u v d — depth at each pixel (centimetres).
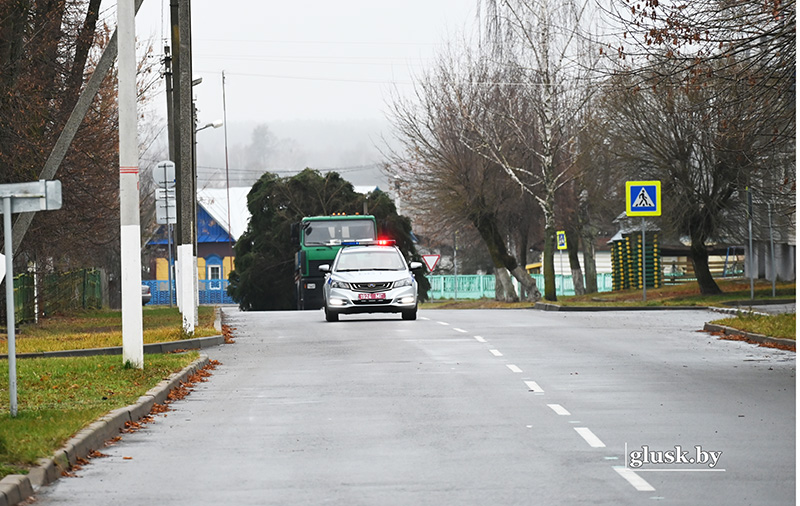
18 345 4219
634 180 8481
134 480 1709
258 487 1636
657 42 3416
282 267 11875
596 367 3297
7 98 4800
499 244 10575
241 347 4262
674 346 4009
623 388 2784
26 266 6512
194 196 7238
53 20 5200
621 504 1478
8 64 4850
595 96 8694
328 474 1728
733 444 1947
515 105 9806
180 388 2923
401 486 1620
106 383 2864
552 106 9006
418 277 12206
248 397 2747
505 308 8600
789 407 2425
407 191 10600
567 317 5959
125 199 3192
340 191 12150
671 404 2481
